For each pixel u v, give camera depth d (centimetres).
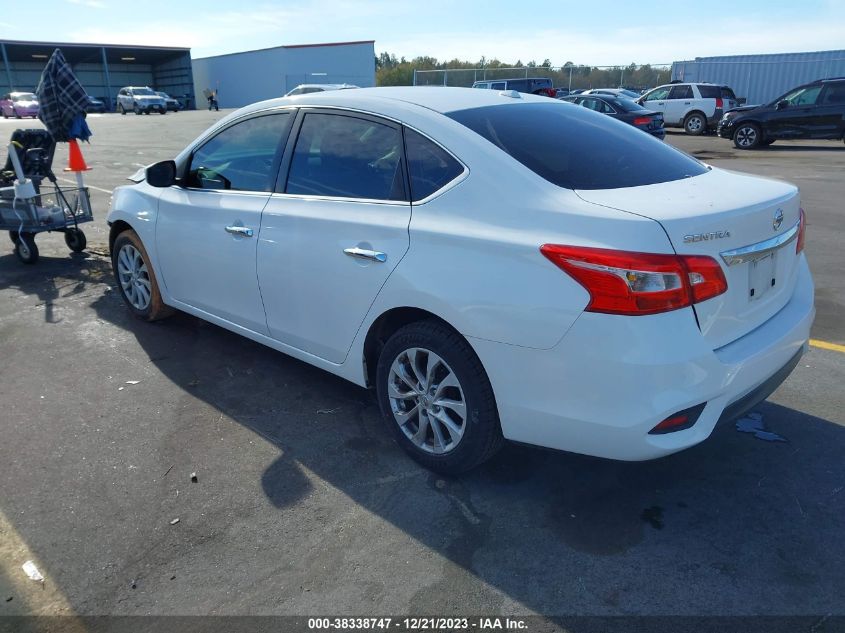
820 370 404
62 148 1902
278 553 254
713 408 244
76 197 668
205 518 275
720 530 264
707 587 235
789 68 2566
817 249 684
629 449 238
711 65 2728
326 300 324
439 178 283
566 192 256
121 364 425
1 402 374
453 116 297
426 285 273
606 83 2952
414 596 232
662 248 225
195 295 420
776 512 274
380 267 292
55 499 288
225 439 335
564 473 304
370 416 358
